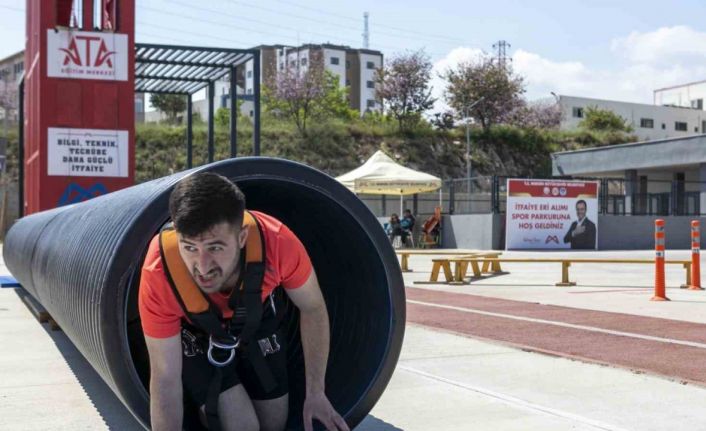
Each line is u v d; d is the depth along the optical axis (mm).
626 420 4254
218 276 2631
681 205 32594
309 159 48031
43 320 8320
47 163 13609
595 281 13883
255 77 16156
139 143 45625
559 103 67938
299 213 3984
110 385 3365
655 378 5301
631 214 29062
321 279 4223
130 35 14062
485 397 4797
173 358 2896
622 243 28359
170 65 17172
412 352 6336
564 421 4238
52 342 7094
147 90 19859
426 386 5102
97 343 3201
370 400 3527
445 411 4477
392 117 56281
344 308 3967
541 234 26219
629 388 5012
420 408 4543
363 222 3484
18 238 8508
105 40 13906
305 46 115562
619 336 7117
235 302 2852
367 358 3596
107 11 14469
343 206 3465
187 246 2547
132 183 14102
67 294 4059
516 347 6523
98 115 13898
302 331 3217
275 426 3441
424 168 50062
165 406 2889
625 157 35250
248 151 47312
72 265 4000
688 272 12523
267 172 3357
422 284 13203
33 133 14859
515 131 55625
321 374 3215
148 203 3100
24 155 18484
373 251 3525
